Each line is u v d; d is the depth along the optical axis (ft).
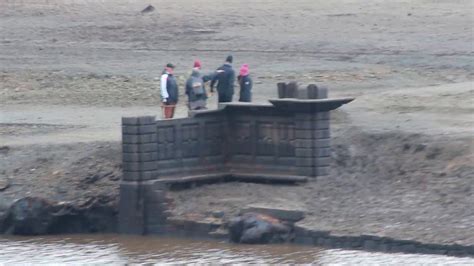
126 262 409.08
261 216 432.66
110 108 599.98
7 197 469.98
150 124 455.22
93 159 481.87
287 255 407.85
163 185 455.63
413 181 445.37
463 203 422.41
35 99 622.95
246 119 474.08
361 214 427.33
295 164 462.19
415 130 483.51
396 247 406.00
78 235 460.96
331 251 410.31
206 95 504.02
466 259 390.63
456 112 515.09
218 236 436.35
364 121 504.43
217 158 476.54
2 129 550.36
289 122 464.24
